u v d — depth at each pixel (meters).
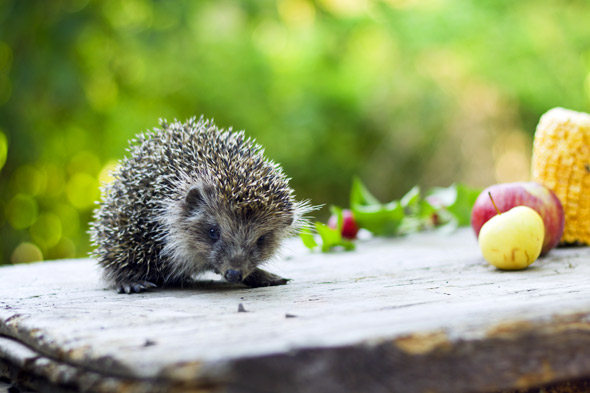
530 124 1.85
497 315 0.63
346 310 0.67
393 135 1.98
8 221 1.69
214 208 0.80
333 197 2.15
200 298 0.74
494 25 1.81
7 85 1.53
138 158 0.82
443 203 1.10
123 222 0.79
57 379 0.62
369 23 1.97
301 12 1.99
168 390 0.58
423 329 0.61
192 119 0.85
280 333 0.62
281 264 0.89
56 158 1.73
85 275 0.87
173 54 1.75
